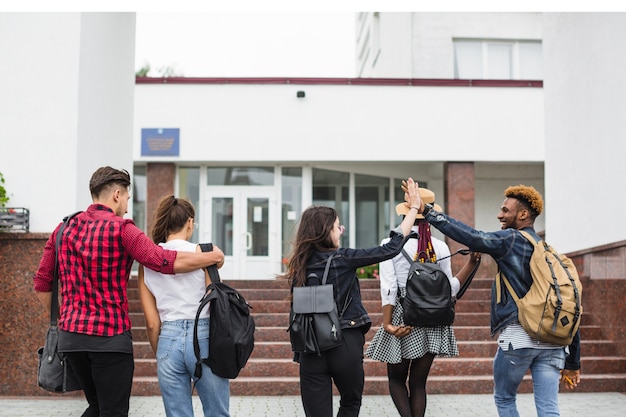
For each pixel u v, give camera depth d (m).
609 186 8.87
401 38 18.83
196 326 3.84
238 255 15.77
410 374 5.00
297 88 15.30
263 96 15.28
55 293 4.04
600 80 9.12
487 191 17.12
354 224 16.27
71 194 7.60
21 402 7.08
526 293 4.10
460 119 15.37
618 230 8.60
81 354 3.88
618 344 8.48
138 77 15.17
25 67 7.71
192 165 15.75
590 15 9.39
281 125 15.26
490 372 8.12
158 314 4.03
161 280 3.95
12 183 7.61
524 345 4.09
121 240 3.88
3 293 7.41
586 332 8.98
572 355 4.30
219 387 3.88
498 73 18.42
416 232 4.86
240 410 6.84
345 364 4.02
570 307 3.96
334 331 3.94
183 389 3.89
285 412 6.74
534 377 4.19
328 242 4.18
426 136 15.33
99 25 8.50
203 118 15.23
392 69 20.02
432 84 15.35
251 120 15.25
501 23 18.27
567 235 10.21
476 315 9.50
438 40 18.05
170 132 15.16
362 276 14.14
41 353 4.08
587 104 9.53
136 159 15.12
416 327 4.74
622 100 8.51
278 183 15.88
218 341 3.80
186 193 15.85
